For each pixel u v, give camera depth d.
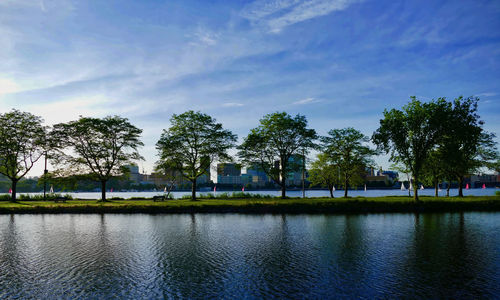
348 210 39.94
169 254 18.62
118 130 55.56
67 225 30.55
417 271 14.79
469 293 12.12
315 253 18.44
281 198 57.31
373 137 45.91
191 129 55.38
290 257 17.59
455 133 42.78
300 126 56.06
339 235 23.91
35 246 21.11
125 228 28.34
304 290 12.62
